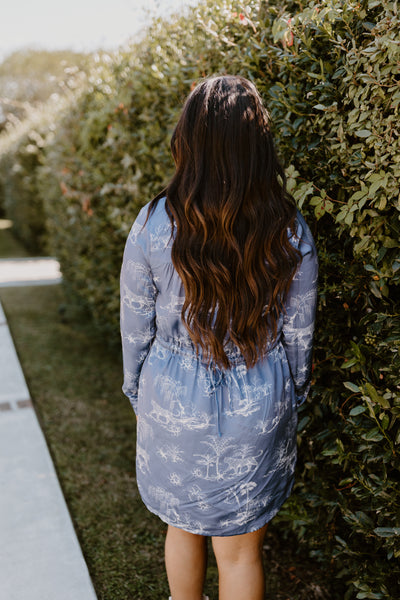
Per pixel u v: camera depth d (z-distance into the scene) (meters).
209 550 2.35
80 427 3.34
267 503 1.46
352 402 1.74
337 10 1.47
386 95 1.38
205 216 1.27
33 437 3.05
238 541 1.48
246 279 1.30
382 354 1.51
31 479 2.64
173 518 1.46
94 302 4.50
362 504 1.70
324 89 1.53
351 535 1.76
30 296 6.83
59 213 5.58
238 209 1.26
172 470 1.42
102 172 3.86
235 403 1.37
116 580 2.10
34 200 9.05
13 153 9.78
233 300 1.31
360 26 1.50
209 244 1.29
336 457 1.78
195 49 2.37
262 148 1.29
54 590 1.97
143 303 1.42
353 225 1.51
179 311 1.37
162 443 1.42
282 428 1.43
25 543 2.20
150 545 2.30
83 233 4.55
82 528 2.39
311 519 1.89
